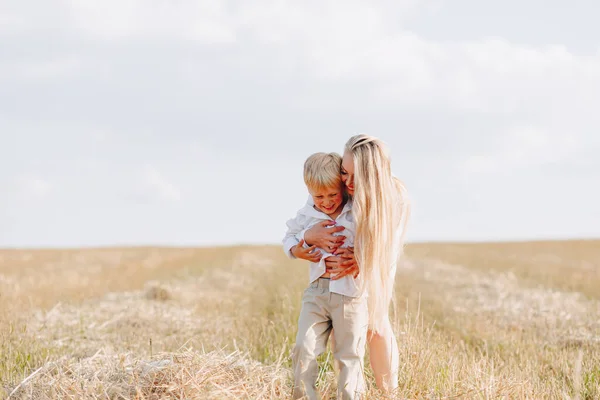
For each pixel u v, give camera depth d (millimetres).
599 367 6043
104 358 5609
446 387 4719
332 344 4504
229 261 25750
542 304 11648
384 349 4648
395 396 4379
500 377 4750
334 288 4305
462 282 16172
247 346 6879
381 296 4363
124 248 48906
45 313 9953
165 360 4844
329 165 4262
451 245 48344
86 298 11992
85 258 34125
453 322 9297
